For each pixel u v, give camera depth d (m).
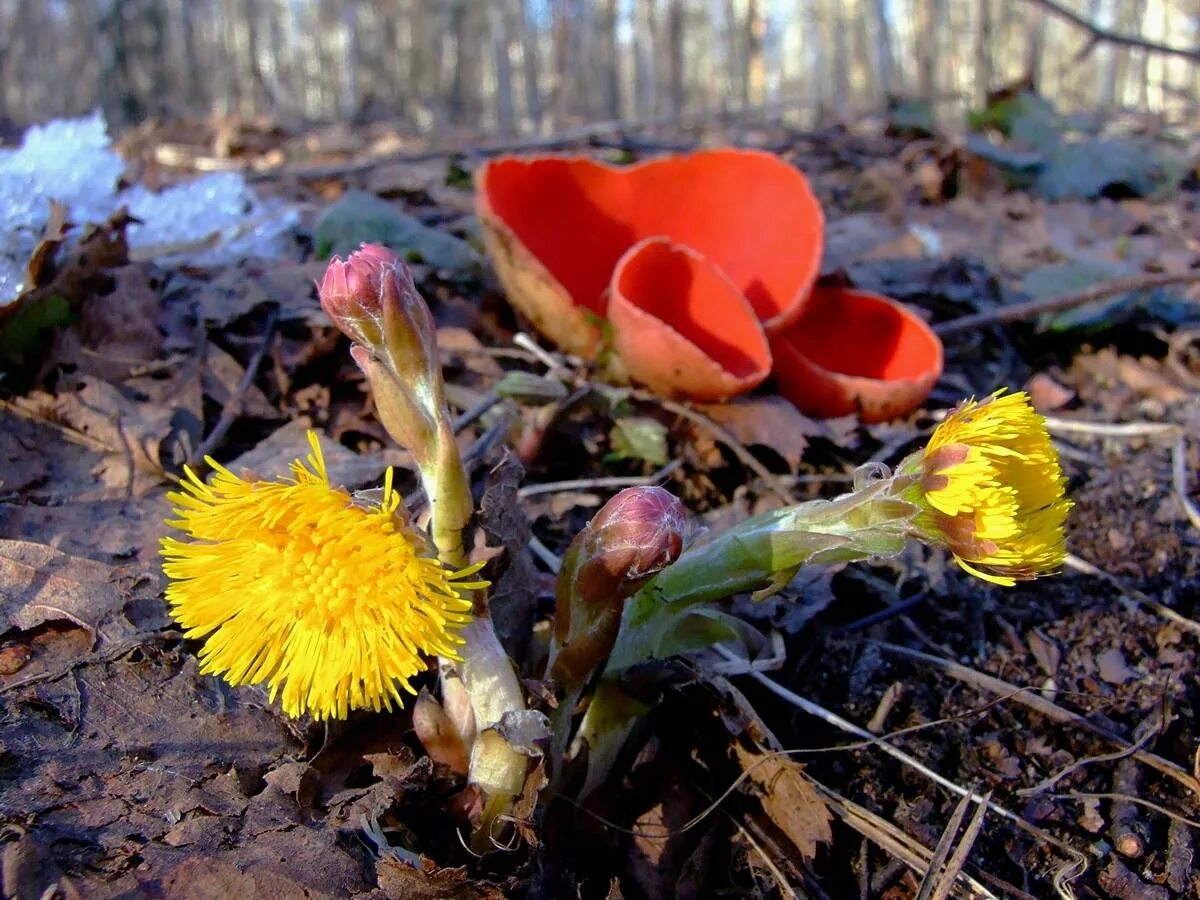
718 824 0.12
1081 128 0.38
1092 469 0.18
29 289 0.15
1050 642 0.14
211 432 0.16
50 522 0.13
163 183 0.31
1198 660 0.14
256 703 0.11
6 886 0.08
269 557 0.08
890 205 0.30
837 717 0.13
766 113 0.66
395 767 0.10
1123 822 0.12
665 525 0.09
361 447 0.16
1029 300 0.23
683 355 0.16
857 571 0.15
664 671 0.11
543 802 0.10
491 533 0.11
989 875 0.11
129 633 0.11
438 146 0.43
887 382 0.17
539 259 0.19
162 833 0.09
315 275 0.19
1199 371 0.21
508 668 0.10
